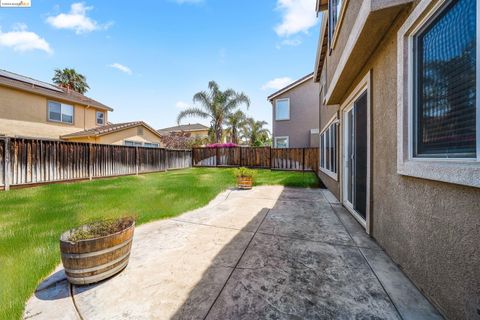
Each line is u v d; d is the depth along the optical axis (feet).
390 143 8.57
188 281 7.20
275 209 16.10
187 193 20.56
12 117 38.55
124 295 6.52
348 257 8.77
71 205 15.67
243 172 25.23
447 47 5.58
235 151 49.96
